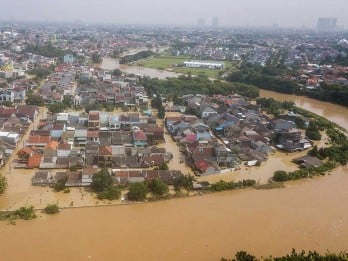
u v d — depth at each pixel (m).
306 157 113.50
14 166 98.31
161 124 141.50
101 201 84.44
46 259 65.06
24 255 65.81
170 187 92.69
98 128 128.12
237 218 81.12
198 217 80.69
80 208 81.50
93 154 103.62
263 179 101.12
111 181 89.75
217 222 79.25
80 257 66.00
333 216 83.88
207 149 109.00
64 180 89.19
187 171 102.44
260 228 77.88
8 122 124.75
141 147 111.50
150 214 80.94
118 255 67.00
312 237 75.75
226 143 121.75
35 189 88.31
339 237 76.25
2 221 75.00
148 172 94.81
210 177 100.00
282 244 73.00
